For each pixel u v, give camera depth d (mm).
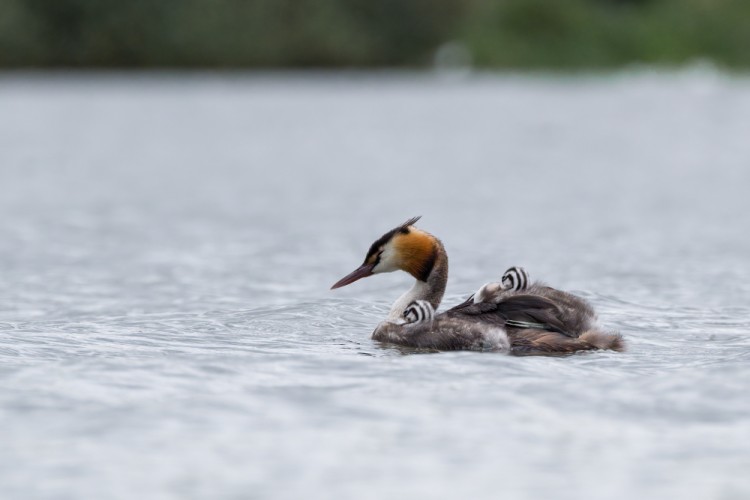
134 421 8727
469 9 80875
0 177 32781
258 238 21047
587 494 7422
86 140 46219
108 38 74125
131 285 16031
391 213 24844
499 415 8914
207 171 35094
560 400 9266
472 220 23594
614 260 18203
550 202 26719
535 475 7754
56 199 27500
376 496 7402
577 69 79125
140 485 7555
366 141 46094
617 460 7984
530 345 10930
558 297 11594
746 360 10516
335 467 7863
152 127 52031
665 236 21031
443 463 7941
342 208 25781
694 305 13992
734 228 22031
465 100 66250
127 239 20922
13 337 11750
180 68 76375
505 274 12000
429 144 44656
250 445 8273
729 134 47656
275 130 50906
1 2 72938
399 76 80438
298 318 12914
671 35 80750
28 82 73750
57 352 10922
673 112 58688
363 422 8750
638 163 36688
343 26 78750
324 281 16516
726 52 80375
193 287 15891
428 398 9320
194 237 21219
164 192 29234
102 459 7988
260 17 77250
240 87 72875
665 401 9219
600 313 13273
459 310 11508
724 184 30172
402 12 79625
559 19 80750
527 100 66438
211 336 11875
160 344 11391
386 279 16719
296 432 8531
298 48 78188
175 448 8195
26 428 8562
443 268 12508
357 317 13031
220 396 9336
